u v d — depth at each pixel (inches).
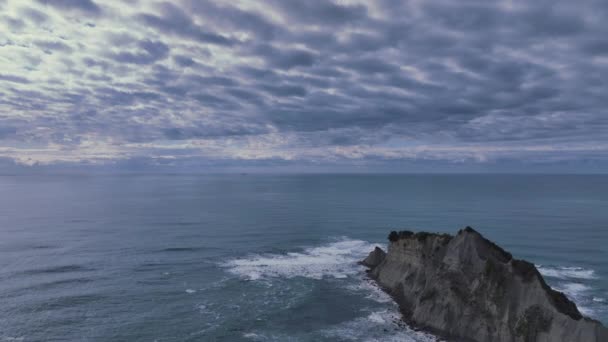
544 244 3531.0
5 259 2898.6
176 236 3873.0
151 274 2539.4
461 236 1942.7
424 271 2066.9
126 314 1870.1
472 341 1567.4
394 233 2512.3
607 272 2637.8
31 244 3444.9
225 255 3075.8
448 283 1776.6
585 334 1286.9
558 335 1358.3
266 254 3122.5
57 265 2733.8
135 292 2182.6
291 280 2427.4
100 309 1929.1
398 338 1644.9
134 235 3919.8
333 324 1787.6
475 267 1787.6
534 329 1428.4
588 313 1939.0
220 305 1999.3
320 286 2310.5
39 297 2089.1
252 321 1809.8
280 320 1825.8
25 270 2600.9
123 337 1633.9
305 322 1806.1
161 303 2018.9
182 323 1776.6
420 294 1936.5
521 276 1579.7
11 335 1652.3
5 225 4547.2
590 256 3080.7
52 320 1798.7
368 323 1800.0
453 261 1859.0
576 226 4530.0
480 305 1637.6
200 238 3772.1
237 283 2358.5
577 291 2258.9
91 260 2883.9
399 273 2281.0
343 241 3666.3
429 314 1769.2
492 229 4335.6
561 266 2797.7
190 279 2434.8
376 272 2509.8
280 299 2094.0
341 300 2086.6
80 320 1800.0
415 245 2233.0
